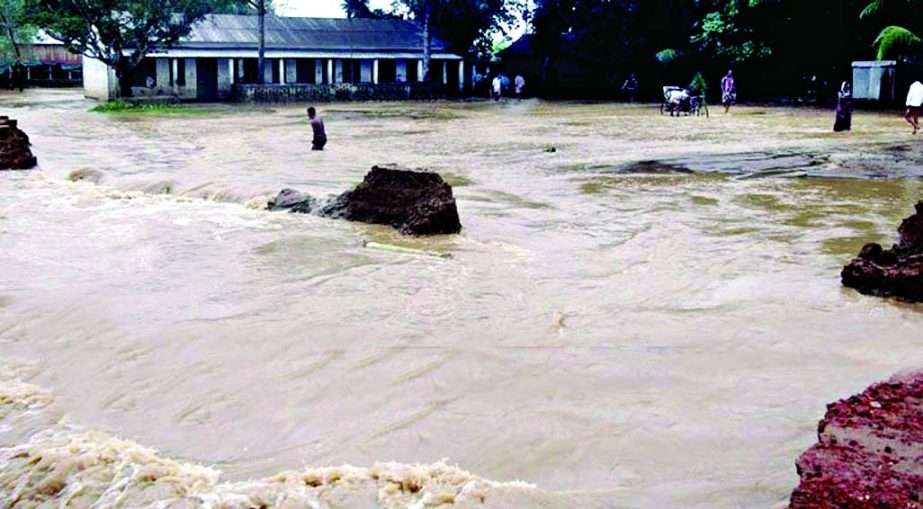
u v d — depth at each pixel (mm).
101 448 5305
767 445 5332
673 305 8266
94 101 49312
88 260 10117
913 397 4238
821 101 44375
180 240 11125
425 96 54750
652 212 13133
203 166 19094
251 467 5223
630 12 53469
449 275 9375
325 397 6203
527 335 7398
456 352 6977
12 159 18703
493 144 24625
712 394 6148
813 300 8406
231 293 8680
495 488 4637
